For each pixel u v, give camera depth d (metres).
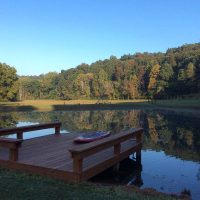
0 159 8.88
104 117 39.03
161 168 11.95
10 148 8.68
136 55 163.88
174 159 13.57
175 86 92.00
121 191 7.20
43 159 9.21
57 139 12.98
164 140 19.25
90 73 132.38
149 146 17.02
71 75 133.75
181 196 7.82
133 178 10.41
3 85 74.38
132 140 12.77
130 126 28.00
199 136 21.02
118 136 10.15
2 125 27.67
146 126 27.73
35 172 8.34
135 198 6.72
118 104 70.50
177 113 45.47
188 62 102.94
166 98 92.44
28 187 7.05
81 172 7.84
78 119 35.91
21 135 12.31
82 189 7.17
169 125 28.44
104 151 10.70
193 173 11.28
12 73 75.81
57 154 9.98
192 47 139.88
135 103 73.94
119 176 10.41
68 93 121.44
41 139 12.95
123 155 10.67
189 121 32.22
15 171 8.45
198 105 59.81
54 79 135.38
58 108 58.28
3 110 51.50
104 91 112.81
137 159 12.30
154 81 102.12
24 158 9.34
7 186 7.06
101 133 13.31
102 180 9.67
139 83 110.69
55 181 7.69
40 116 39.84
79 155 7.73
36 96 127.44
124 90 109.12
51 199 6.37
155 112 48.47
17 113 45.47
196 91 88.44
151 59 131.75
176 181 10.16
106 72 131.00
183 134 22.03
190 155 14.48
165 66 101.06
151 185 9.73
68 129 25.48
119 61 146.00
